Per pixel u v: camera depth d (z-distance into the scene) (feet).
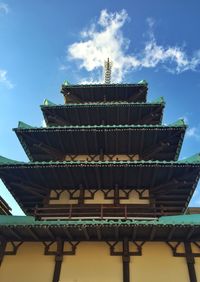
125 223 47.21
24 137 67.31
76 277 49.47
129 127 63.46
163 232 50.24
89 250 52.37
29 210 67.72
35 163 56.80
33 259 52.24
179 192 61.62
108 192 61.93
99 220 50.83
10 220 49.83
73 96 88.58
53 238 53.06
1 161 57.26
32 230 49.93
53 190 63.21
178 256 51.11
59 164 56.34
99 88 86.89
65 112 76.33
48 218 56.65
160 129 63.67
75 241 53.42
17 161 58.54
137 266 50.06
